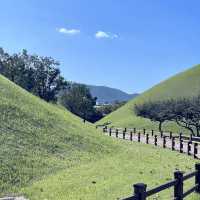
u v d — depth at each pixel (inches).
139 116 4249.5
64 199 669.9
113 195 684.7
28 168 872.3
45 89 5039.4
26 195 701.3
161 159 1169.4
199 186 594.2
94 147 1218.6
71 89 6067.9
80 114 5954.7
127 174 885.2
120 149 1295.5
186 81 4987.7
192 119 3070.9
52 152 1049.5
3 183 752.3
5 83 1582.2
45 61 5044.3
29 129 1173.1
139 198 390.6
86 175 861.8
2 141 1002.7
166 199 609.0
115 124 4291.3
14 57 5039.4
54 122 1349.7
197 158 1248.2
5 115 1210.6
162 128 3730.3
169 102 3452.3
